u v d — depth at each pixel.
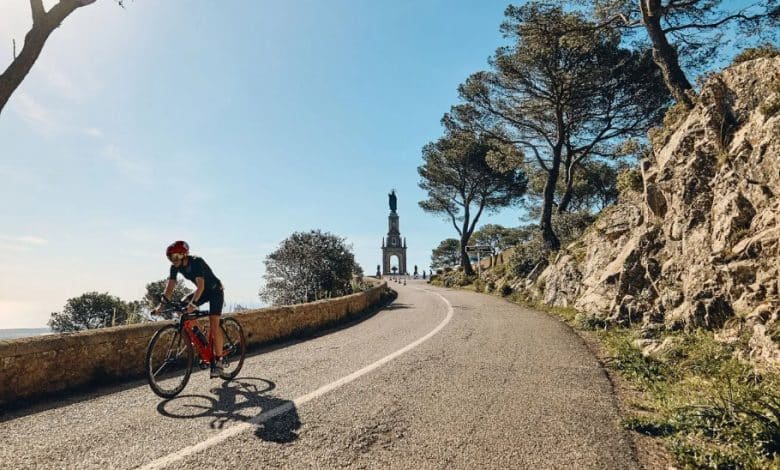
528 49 20.73
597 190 41.31
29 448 3.49
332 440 3.67
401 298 23.27
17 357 4.84
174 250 5.29
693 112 9.78
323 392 5.09
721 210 7.71
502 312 14.65
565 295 14.90
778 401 4.27
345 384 5.46
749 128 7.69
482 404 4.70
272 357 7.46
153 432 3.83
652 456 3.50
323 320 11.73
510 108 25.64
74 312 24.58
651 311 9.00
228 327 6.13
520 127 26.12
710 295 7.30
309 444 3.58
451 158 37.56
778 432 3.61
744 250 6.81
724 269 7.06
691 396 4.99
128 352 6.05
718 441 3.80
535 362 6.88
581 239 17.03
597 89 21.75
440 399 4.86
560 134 23.55
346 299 13.67
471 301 19.81
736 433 3.82
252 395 5.02
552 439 3.76
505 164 28.50
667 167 9.87
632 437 3.88
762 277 6.35
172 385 5.27
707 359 6.20
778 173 6.62
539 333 9.93
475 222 40.75
